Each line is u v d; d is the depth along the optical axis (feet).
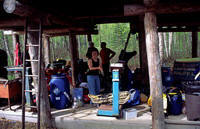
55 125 15.76
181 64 20.15
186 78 19.26
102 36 90.53
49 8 15.49
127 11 12.42
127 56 22.93
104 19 27.20
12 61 68.33
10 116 17.40
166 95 14.84
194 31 30.86
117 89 14.64
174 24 25.73
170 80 19.67
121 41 72.79
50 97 17.98
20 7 12.23
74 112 16.72
